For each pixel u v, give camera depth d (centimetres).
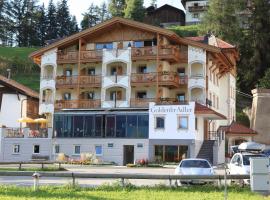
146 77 6028
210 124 6394
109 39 6362
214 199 1881
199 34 10631
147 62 6212
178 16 14475
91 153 5559
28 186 2353
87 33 6312
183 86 6112
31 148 5756
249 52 9925
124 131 5591
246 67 9750
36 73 12181
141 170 4119
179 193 2078
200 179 2322
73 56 6381
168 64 6241
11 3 16500
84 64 6494
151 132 5488
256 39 9825
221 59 6506
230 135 6488
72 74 6581
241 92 9444
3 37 16225
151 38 6178
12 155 5716
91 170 3988
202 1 13862
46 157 5541
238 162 2783
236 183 2525
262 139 7069
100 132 5678
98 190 2167
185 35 12044
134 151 5525
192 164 2767
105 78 6203
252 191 2072
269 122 7106
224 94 7312
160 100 5919
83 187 2256
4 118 6656
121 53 6159
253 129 7175
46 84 6462
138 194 2016
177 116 5425
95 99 6212
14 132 5762
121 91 6250
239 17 10450
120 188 2217
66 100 6272
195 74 6078
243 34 10138
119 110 5738
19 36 16475
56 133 5847
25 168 3950
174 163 5184
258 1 10150
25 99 6894
